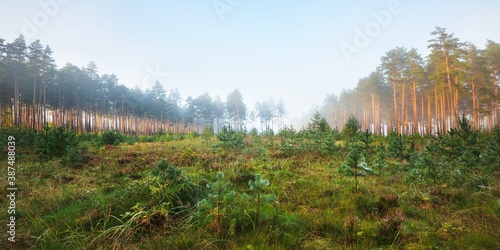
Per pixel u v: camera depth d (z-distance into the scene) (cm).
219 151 1198
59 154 915
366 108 5475
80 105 5144
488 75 3438
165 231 369
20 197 516
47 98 4584
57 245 336
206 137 1794
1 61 3200
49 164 788
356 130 1770
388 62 4056
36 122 4138
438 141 966
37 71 3622
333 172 768
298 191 568
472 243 325
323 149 1132
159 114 6650
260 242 337
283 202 504
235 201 466
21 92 3822
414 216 434
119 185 591
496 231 358
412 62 3709
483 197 501
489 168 666
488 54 3478
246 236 356
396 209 448
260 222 390
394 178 689
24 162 844
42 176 677
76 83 4869
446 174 599
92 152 1173
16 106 3406
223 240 339
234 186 613
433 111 4744
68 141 965
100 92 5434
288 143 1244
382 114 5634
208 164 855
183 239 342
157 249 327
